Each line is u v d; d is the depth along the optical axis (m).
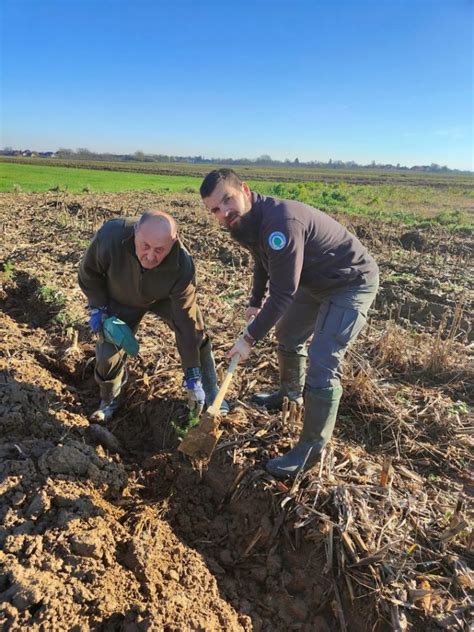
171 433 3.76
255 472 3.25
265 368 4.59
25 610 2.26
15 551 2.54
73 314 5.43
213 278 7.41
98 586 2.44
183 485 3.39
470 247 10.38
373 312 6.45
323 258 3.04
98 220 12.12
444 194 34.25
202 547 3.09
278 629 2.76
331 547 2.83
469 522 3.01
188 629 2.39
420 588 2.67
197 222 12.29
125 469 3.44
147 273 3.21
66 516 2.74
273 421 3.71
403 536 2.87
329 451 3.44
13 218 11.77
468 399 4.37
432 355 4.71
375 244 10.44
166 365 4.41
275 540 3.04
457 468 3.52
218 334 5.24
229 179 2.74
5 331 4.98
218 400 3.05
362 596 2.70
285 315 3.64
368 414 3.95
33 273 6.85
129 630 2.31
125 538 2.78
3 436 3.39
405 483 3.32
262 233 2.84
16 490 2.88
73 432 3.58
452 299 6.79
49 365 4.50
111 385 3.79
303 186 29.61
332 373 3.10
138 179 34.09
